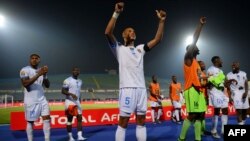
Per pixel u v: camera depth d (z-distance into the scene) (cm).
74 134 840
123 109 451
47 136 617
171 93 1129
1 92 2975
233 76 814
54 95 3134
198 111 602
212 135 739
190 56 597
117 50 469
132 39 472
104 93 3172
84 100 2678
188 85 609
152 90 1120
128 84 452
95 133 847
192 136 743
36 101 607
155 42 473
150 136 765
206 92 763
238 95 806
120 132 455
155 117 1116
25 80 586
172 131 854
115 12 445
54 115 957
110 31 452
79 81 797
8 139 773
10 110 1817
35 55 621
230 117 1180
